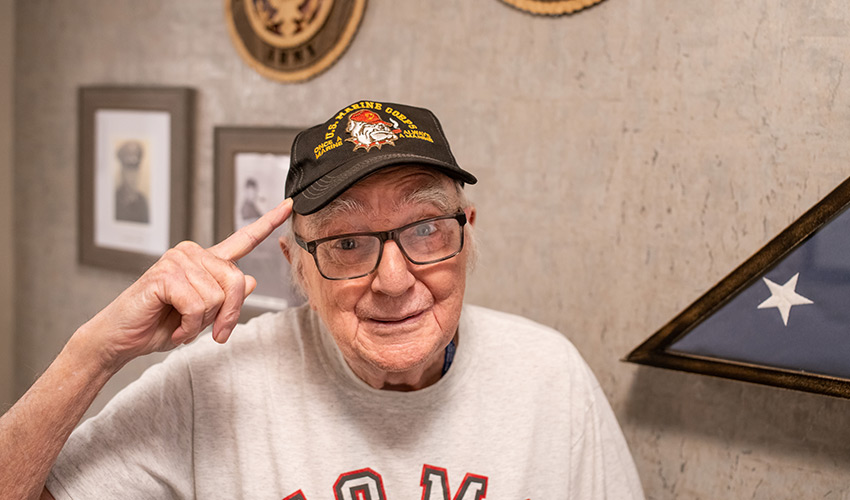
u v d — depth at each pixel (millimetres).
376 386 921
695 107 1058
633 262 1140
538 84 1218
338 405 931
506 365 988
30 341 2260
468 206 937
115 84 1932
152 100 1803
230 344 1006
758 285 975
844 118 934
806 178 969
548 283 1241
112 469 859
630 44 1110
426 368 950
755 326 978
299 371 966
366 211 813
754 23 995
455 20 1310
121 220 1935
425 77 1362
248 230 831
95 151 1979
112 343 780
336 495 907
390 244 808
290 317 1039
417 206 818
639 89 1108
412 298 824
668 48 1074
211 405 955
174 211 1781
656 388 1137
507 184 1276
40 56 2125
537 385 987
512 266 1285
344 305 836
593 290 1188
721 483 1081
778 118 987
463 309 1049
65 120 2078
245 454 936
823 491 986
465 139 1322
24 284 2256
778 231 997
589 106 1163
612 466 1013
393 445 917
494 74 1271
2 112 2203
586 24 1153
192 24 1740
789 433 1012
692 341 1033
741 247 1031
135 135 1866
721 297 1005
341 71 1482
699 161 1061
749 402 1046
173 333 811
